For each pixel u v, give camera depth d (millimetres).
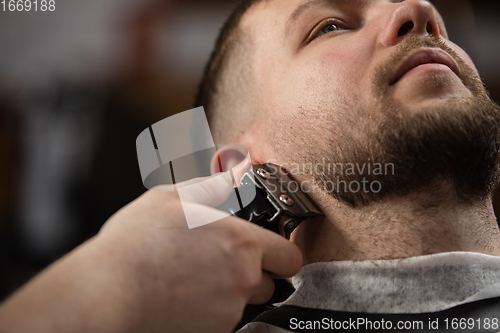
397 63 611
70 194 1582
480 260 578
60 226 1569
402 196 592
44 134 1691
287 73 753
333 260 638
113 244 513
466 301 553
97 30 2467
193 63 2592
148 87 2496
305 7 777
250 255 536
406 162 563
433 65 601
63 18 2369
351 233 628
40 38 2283
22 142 1769
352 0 753
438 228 596
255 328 628
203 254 516
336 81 658
